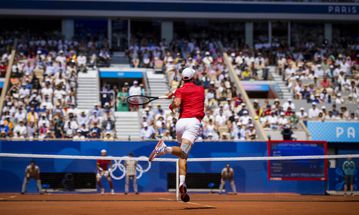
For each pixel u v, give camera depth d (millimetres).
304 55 43469
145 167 27500
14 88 34531
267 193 27750
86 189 27266
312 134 33250
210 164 27844
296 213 10664
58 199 19688
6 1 43750
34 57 39469
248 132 31344
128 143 27547
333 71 39906
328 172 28672
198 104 11758
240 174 27922
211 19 46031
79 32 45406
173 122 30672
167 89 37125
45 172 27219
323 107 34781
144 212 10695
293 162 28047
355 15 47094
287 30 47719
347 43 45844
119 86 40969
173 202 15773
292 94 37875
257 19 46188
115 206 13055
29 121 31297
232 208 12023
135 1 44719
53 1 44062
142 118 32469
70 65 38031
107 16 44562
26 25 45375
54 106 33250
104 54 41125
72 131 30703
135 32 46031
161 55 41438
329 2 46906
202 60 39938
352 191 28359
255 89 38531
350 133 33500
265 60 42031
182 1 45250
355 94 37625
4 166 27109
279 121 33062
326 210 11641
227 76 37531
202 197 22453
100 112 32531
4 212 10953
